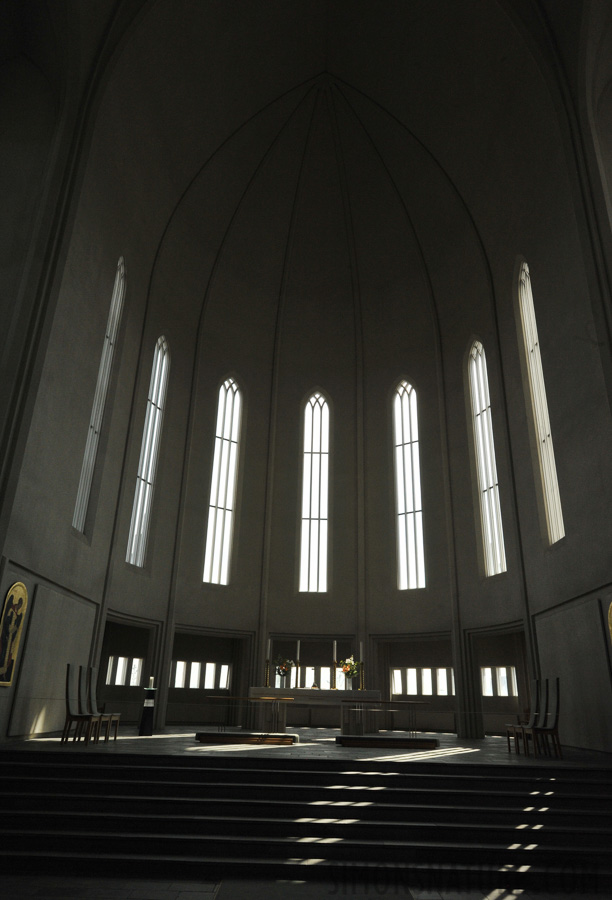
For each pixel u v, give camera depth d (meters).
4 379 11.25
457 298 21.44
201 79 17.62
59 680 14.12
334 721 22.06
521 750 12.88
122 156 16.52
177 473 20.64
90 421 15.91
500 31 15.21
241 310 23.34
